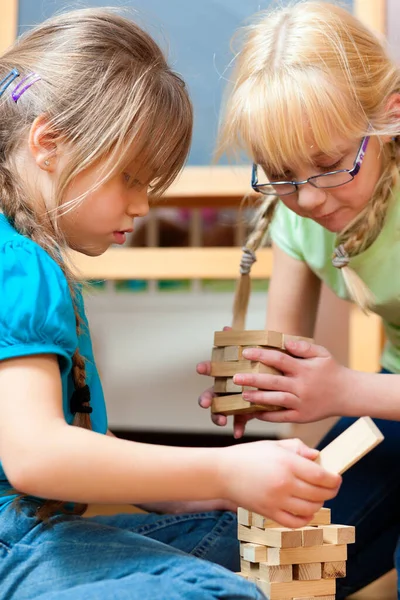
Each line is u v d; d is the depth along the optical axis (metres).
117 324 2.46
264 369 1.06
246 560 0.89
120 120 0.92
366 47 1.15
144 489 0.78
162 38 1.55
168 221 2.43
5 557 0.85
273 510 0.80
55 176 0.93
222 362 1.09
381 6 1.71
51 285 0.85
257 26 1.20
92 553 0.84
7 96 0.97
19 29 1.87
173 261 1.79
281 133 1.06
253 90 1.09
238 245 2.40
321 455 0.86
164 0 1.85
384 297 1.28
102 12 1.03
